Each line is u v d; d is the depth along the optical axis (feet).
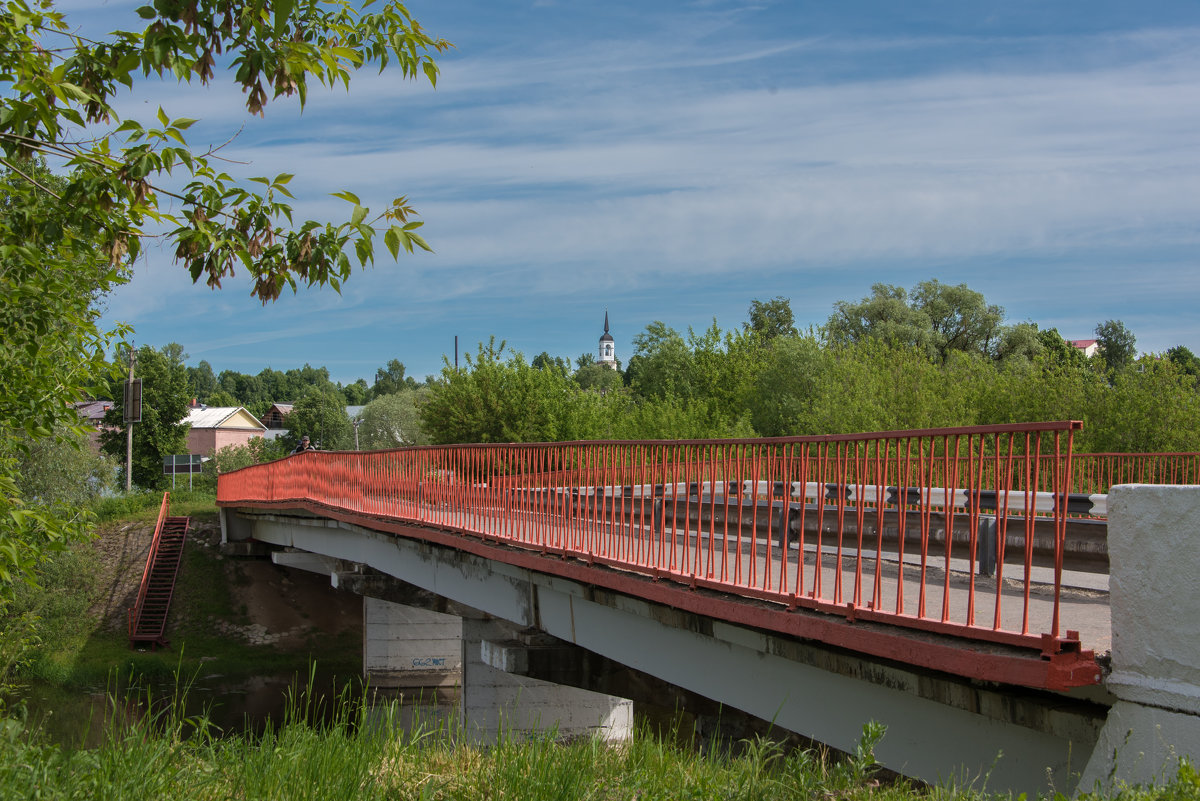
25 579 25.18
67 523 26.66
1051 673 14.51
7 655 40.01
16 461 31.04
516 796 14.80
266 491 93.20
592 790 15.33
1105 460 44.37
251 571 121.49
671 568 26.00
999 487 16.22
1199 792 11.38
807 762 16.08
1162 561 13.58
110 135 16.97
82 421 28.17
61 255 23.71
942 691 17.72
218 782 14.49
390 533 52.80
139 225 18.26
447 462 44.75
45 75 17.02
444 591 46.50
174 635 103.09
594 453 30.81
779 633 22.09
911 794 15.78
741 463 23.12
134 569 118.83
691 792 15.03
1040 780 16.21
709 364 164.55
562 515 32.53
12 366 25.76
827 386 101.71
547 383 136.46
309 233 17.62
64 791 12.68
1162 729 13.35
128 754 14.05
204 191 17.46
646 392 177.99
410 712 66.74
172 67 15.79
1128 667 13.99
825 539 33.81
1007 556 28.68
